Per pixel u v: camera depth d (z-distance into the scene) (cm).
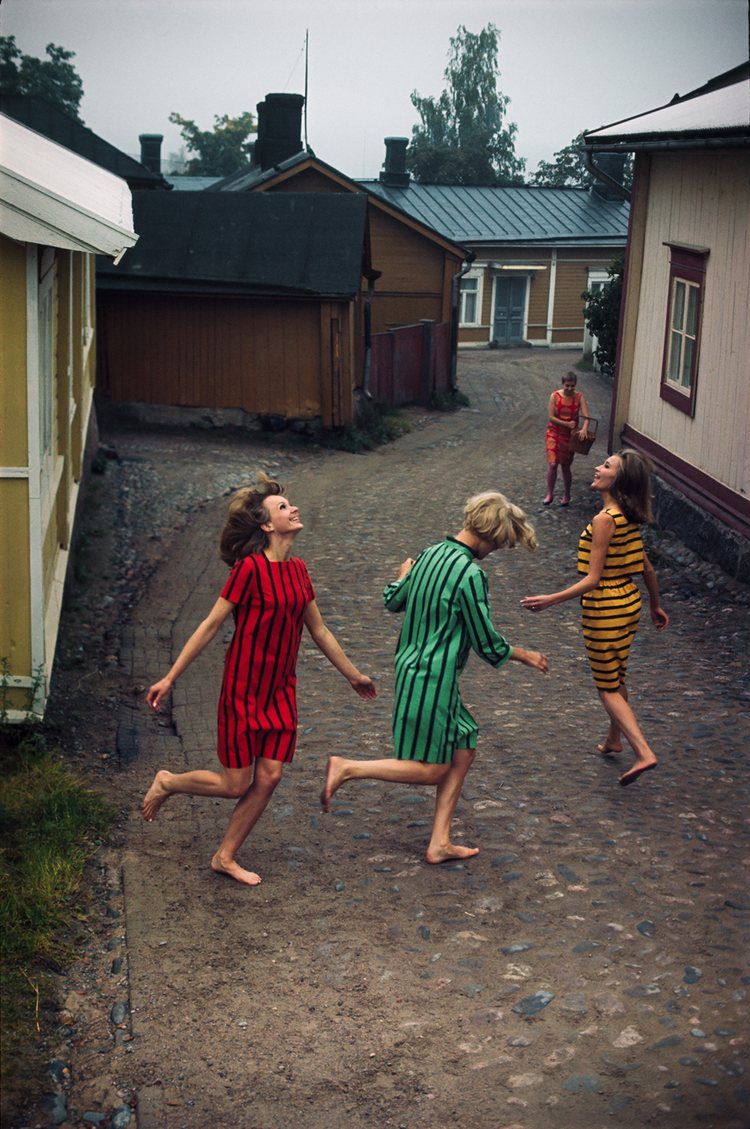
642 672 788
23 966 412
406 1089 353
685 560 1082
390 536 1216
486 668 808
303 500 1423
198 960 427
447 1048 373
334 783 468
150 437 1823
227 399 1897
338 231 1880
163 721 713
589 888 476
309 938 442
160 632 891
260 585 446
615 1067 358
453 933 443
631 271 1323
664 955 422
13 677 607
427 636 477
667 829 533
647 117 1330
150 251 1883
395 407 2383
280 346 1866
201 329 1873
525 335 3956
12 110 2456
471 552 482
